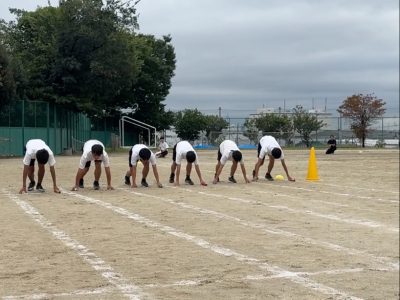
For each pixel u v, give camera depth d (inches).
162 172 855.1
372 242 323.6
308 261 274.7
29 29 1706.4
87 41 1565.0
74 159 1267.2
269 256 284.2
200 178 636.7
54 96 1558.8
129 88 2169.0
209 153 1736.0
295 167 991.6
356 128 2650.1
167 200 501.4
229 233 346.0
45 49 1579.7
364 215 426.6
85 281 232.7
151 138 2635.3
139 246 304.3
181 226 368.5
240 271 253.1
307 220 400.2
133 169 607.2
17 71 1439.5
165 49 2672.2
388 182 713.0
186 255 283.9
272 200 510.0
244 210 444.5
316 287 229.0
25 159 546.9
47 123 1561.3
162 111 2640.3
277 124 2679.6
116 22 1610.5
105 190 581.9
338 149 2145.7
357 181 725.9
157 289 222.1
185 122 2802.7
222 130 2815.0
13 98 1371.8
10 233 338.3
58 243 309.7
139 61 1873.8
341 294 219.6
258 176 778.2
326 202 502.3
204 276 243.1
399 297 217.3
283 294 217.5
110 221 385.1
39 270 250.5
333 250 301.0
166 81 2600.9
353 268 262.2
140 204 473.4
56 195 535.2
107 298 208.8
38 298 208.1
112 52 1605.6
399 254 293.4
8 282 230.5
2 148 1422.2
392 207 473.1
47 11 1684.3
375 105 2667.3
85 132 2062.0
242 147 2367.1
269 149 692.7
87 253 285.9
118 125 2477.9
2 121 1427.2
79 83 1611.7
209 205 471.2
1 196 526.6
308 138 2625.5
